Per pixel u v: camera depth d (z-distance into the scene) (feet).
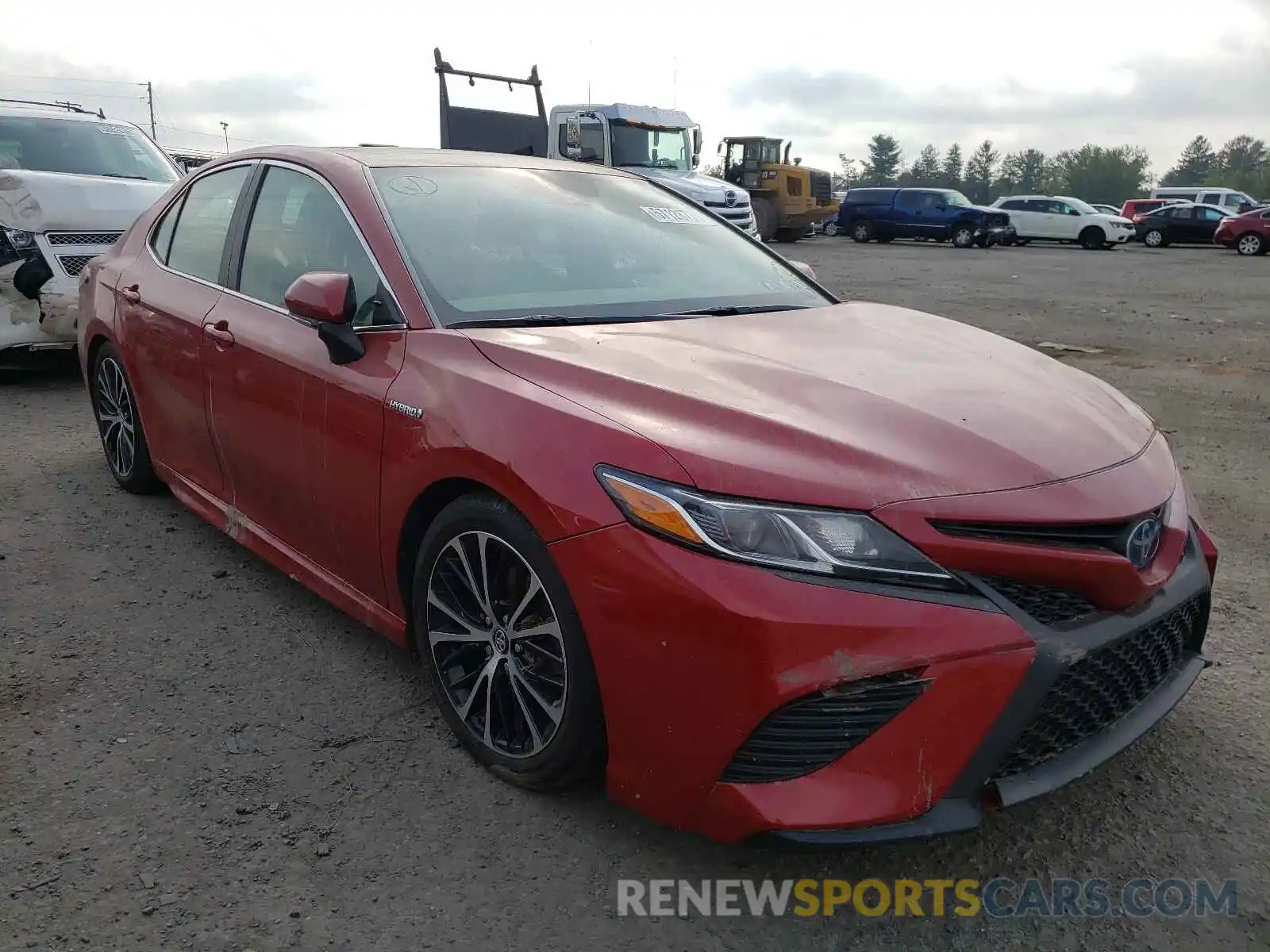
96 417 15.58
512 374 8.07
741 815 6.57
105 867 7.36
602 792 8.30
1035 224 104.68
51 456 17.35
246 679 10.07
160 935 6.75
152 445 13.76
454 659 8.72
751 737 6.44
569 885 7.30
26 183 21.61
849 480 6.59
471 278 9.59
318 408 9.53
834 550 6.39
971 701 6.36
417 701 9.72
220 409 11.30
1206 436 20.36
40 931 6.74
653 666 6.72
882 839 6.40
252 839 7.70
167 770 8.55
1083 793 8.45
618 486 6.89
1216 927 7.05
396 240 9.62
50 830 7.75
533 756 7.95
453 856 7.57
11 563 12.73
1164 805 8.30
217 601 11.82
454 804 8.16
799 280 12.05
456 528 8.18
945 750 6.40
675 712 6.70
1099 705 7.19
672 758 6.83
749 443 6.91
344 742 9.01
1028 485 6.84
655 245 11.41
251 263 11.37
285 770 8.57
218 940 6.71
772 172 89.71
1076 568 6.70
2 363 25.05
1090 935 6.97
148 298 12.98
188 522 14.28
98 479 16.08
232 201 12.21
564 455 7.23
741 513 6.50
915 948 6.84
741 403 7.33
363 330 9.33
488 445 7.67
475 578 8.18
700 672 6.51
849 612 6.26
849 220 107.96
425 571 8.64
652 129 56.18
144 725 9.21
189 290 12.26
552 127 56.65
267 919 6.91
